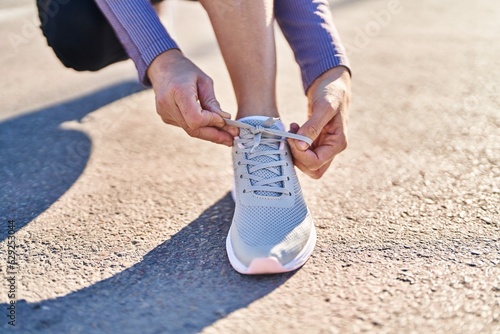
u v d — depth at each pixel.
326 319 0.90
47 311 0.94
